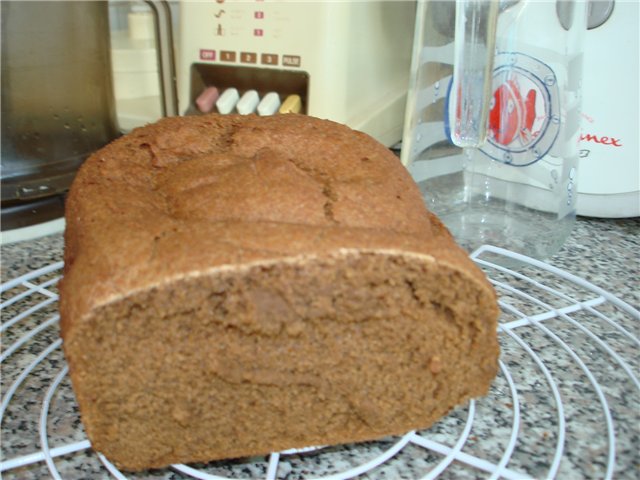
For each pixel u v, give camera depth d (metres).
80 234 0.20
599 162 0.34
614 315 0.28
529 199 0.33
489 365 0.21
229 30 0.35
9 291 0.30
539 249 0.32
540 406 0.22
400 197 0.21
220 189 0.20
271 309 0.19
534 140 0.32
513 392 0.22
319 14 0.33
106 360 0.19
